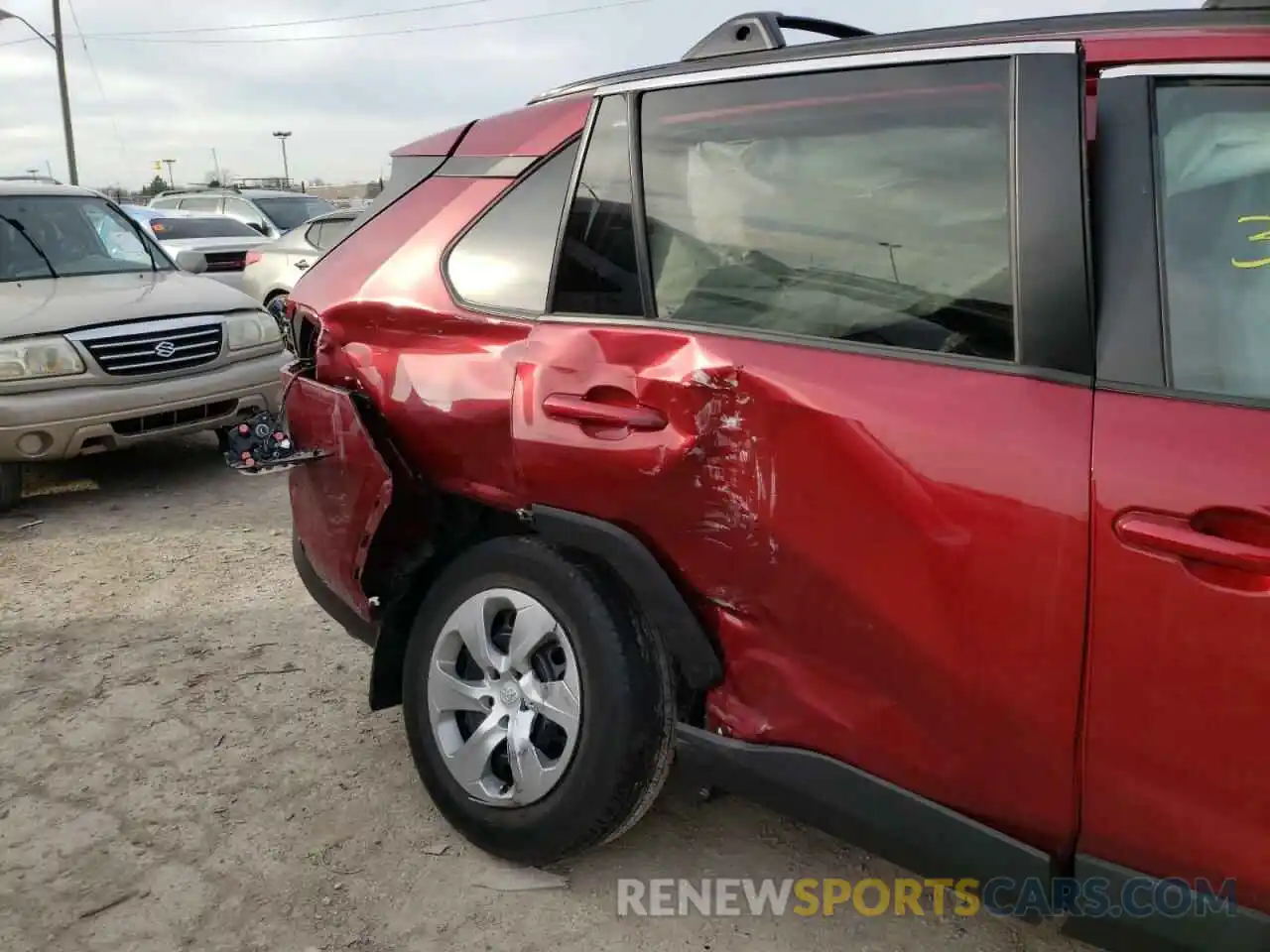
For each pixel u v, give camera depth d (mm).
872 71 2127
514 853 2523
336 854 2705
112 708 3498
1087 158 1854
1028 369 1845
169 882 2607
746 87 2311
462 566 2660
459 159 2908
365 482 2781
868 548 1963
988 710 1850
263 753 3209
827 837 2748
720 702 2281
